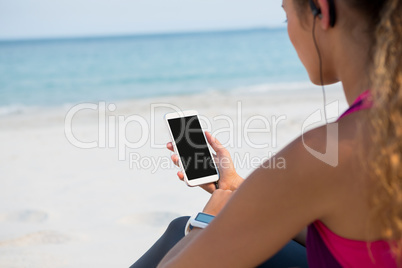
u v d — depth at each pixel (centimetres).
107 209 379
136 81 2308
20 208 391
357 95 101
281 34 7838
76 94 1830
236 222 101
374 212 93
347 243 99
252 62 3016
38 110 1186
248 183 101
